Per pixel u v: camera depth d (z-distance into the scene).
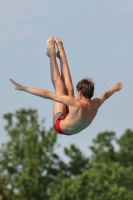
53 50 30.83
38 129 102.81
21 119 103.50
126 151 102.75
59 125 30.39
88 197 89.44
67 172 104.62
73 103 29.72
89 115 30.11
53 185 99.25
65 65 30.89
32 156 99.62
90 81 30.28
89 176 90.75
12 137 102.81
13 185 98.75
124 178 90.88
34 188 98.25
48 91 29.42
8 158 100.56
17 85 29.05
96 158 103.25
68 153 105.00
